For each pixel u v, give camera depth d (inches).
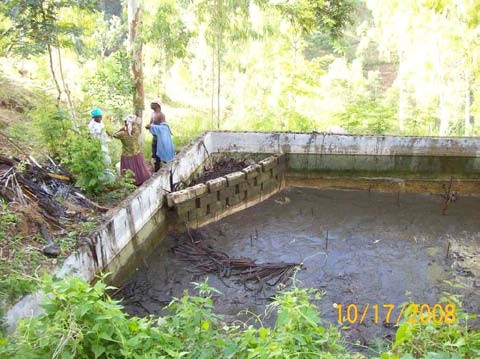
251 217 365.1
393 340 224.1
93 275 237.5
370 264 298.4
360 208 386.3
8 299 177.0
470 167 414.0
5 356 119.4
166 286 269.9
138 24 408.2
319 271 289.6
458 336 139.2
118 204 281.9
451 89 877.2
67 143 317.1
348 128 508.1
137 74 414.0
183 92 797.9
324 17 498.3
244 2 454.0
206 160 418.3
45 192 266.2
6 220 225.3
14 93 442.3
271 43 620.7
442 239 331.9
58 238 233.8
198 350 131.3
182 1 470.6
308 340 126.5
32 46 321.7
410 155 417.1
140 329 133.7
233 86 786.8
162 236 321.4
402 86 952.3
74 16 389.4
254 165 383.6
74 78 537.0
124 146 324.5
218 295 263.3
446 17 701.3
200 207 339.0
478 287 274.7
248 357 118.6
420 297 264.5
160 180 320.5
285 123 516.7
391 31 927.7
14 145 301.6
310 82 558.6
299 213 374.0
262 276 281.9
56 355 117.3
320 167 428.5
